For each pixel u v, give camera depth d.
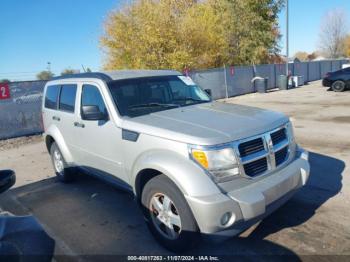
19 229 2.39
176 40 21.73
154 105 4.46
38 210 4.98
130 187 4.08
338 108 12.77
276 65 26.14
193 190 3.03
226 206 2.98
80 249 3.79
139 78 4.70
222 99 20.16
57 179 6.35
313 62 32.31
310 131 8.93
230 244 3.62
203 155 3.10
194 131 3.33
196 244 3.34
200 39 23.83
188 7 26.81
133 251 3.66
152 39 20.33
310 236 3.66
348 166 5.84
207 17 26.16
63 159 5.70
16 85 11.55
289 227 3.88
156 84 4.73
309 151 6.97
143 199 3.65
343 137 8.01
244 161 3.21
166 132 3.43
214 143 3.11
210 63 26.48
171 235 3.49
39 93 12.13
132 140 3.82
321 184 5.09
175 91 4.87
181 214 3.21
